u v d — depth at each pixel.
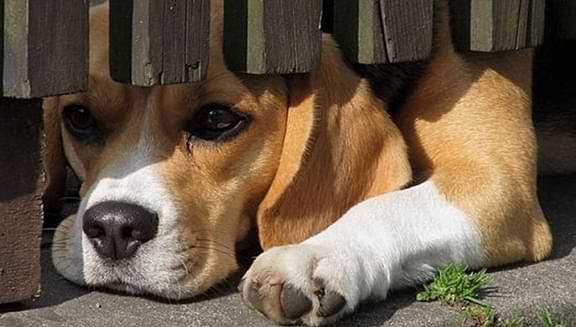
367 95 5.60
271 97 5.50
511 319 5.37
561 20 6.77
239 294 5.43
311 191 5.53
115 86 5.42
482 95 6.03
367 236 5.29
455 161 5.88
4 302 5.10
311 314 4.95
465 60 6.06
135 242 5.18
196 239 5.31
